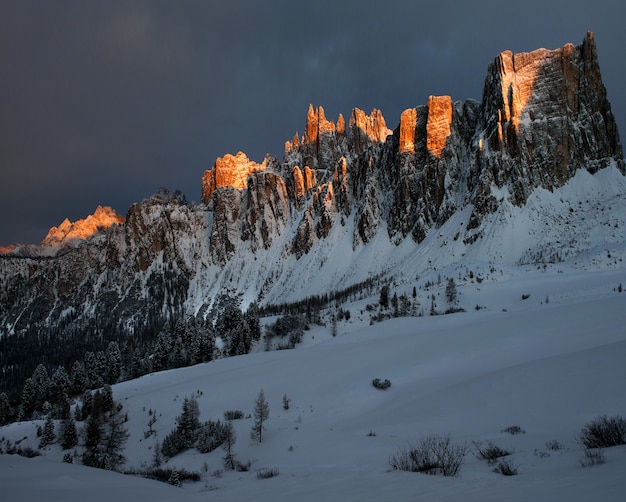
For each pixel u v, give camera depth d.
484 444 34.50
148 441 79.38
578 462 20.50
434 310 173.62
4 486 23.06
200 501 23.14
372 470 28.84
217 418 79.62
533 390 51.19
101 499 21.77
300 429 63.62
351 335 135.62
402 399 70.12
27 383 172.00
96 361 191.25
